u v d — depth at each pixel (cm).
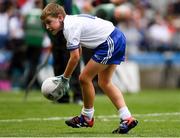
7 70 5100
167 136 2000
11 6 5109
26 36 4597
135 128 2278
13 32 5041
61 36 3183
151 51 5956
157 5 6619
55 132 2139
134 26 5878
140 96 4441
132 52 5750
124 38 2119
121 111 2100
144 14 6150
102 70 2095
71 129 2253
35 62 4644
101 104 3522
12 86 5109
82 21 2059
